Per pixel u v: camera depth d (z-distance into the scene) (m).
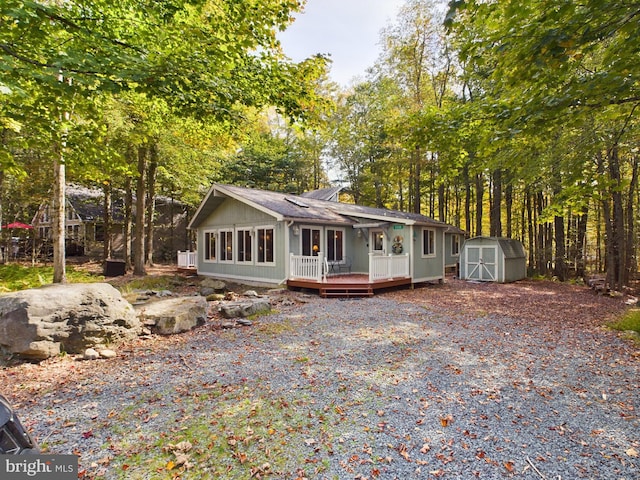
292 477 2.87
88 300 6.12
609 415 3.84
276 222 13.38
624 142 7.89
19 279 13.16
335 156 31.31
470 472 2.91
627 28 3.42
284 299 10.71
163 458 3.11
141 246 16.75
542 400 4.21
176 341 6.67
